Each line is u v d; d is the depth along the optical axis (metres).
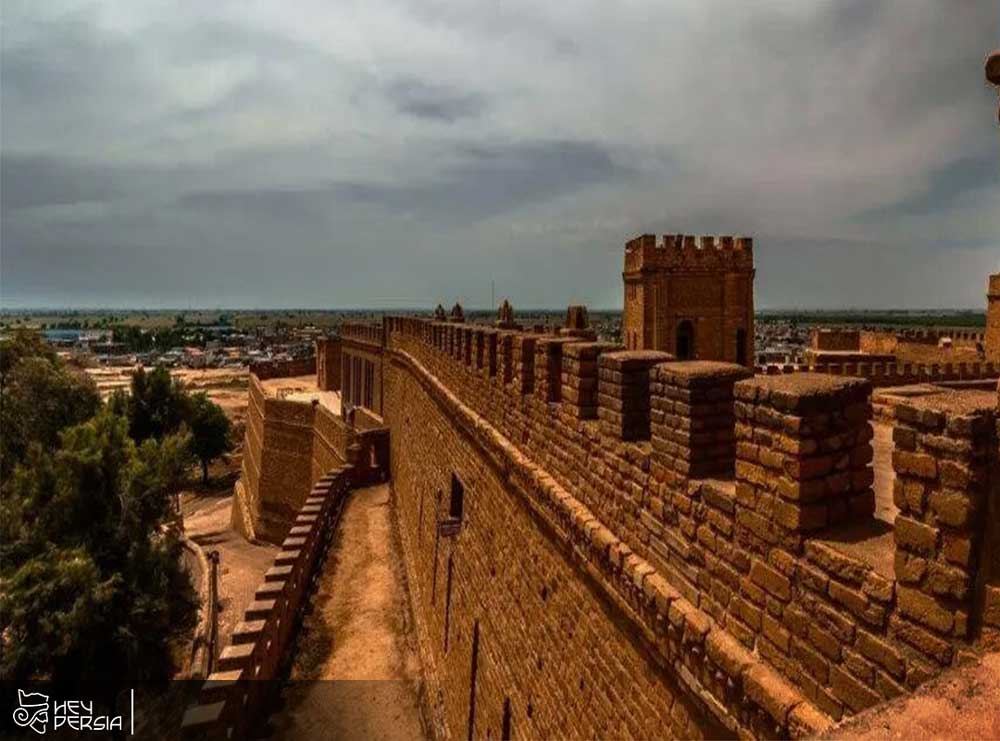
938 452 3.32
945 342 36.03
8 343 40.47
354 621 19.39
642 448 6.17
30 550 26.39
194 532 52.28
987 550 3.13
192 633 30.19
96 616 24.56
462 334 15.23
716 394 5.35
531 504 8.99
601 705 6.77
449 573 15.38
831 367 21.14
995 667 2.96
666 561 5.65
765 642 4.43
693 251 45.00
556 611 8.14
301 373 83.00
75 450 27.94
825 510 4.21
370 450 34.94
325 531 26.16
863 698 3.67
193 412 58.19
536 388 9.31
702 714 5.05
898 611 3.51
